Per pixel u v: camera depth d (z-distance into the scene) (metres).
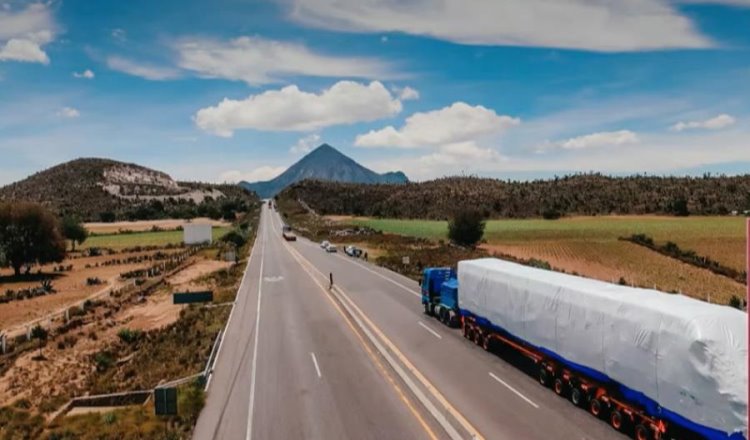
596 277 55.75
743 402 13.10
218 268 73.19
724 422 13.33
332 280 51.09
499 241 89.12
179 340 33.78
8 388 27.62
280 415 19.77
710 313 14.60
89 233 142.62
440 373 23.73
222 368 25.91
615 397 17.61
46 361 32.00
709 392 13.62
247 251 92.88
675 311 15.02
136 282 60.72
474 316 28.31
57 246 75.38
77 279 68.56
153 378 26.44
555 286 20.48
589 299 18.41
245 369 25.56
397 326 33.06
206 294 42.88
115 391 25.45
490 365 24.73
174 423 19.56
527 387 21.73
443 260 66.00
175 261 80.31
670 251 71.69
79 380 28.75
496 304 25.20
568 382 20.03
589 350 18.33
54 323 41.09
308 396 21.59
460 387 21.86
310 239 119.19
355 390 22.08
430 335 30.58
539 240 89.12
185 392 22.30
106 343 35.78
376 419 19.05
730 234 87.75
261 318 37.28
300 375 24.28
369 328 32.66
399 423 18.62
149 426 19.30
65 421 21.16
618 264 65.00
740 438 13.12
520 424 18.06
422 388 21.91
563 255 72.06
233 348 29.50
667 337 14.89
